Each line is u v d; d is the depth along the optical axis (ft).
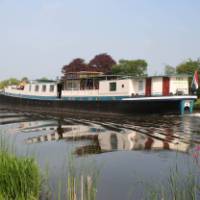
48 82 132.16
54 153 43.80
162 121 79.97
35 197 25.02
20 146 48.42
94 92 107.55
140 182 30.99
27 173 24.73
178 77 97.04
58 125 75.87
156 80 94.99
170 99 89.61
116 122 80.23
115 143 51.83
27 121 84.58
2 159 25.79
